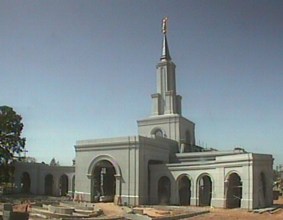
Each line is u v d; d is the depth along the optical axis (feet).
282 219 141.08
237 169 182.91
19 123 247.70
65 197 233.55
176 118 244.63
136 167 201.67
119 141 207.72
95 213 147.23
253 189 177.06
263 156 186.39
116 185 205.57
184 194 213.87
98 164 215.92
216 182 190.19
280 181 366.84
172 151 238.68
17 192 250.37
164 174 208.33
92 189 212.43
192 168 201.36
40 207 166.91
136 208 174.19
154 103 258.98
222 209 178.60
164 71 260.42
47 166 256.32
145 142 208.85
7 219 107.55
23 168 253.65
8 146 242.78
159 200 211.20
